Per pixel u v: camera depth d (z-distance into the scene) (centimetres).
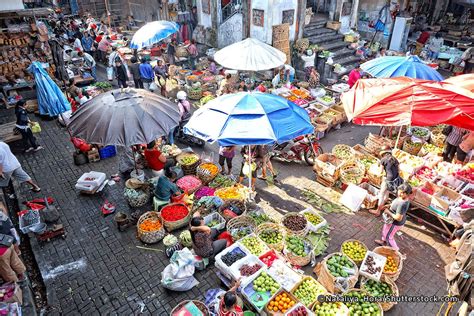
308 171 1000
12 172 830
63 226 792
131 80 1603
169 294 635
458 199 764
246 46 1065
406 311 608
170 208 781
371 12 1941
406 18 1772
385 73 948
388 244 730
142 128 685
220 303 539
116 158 1062
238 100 679
